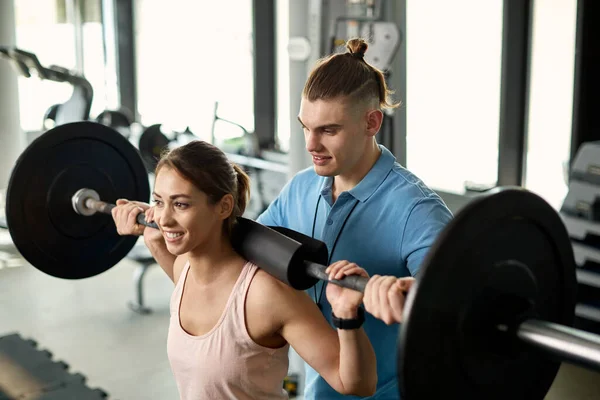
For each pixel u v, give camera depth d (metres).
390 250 1.51
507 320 0.99
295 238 1.33
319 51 3.14
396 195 1.51
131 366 3.53
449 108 4.43
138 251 4.29
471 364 1.01
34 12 7.11
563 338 0.95
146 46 6.92
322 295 1.61
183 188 1.28
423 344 0.93
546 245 1.07
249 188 1.43
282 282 1.30
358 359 1.16
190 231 1.30
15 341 3.34
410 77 4.59
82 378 2.99
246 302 1.32
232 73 5.89
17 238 1.86
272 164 4.82
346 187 1.58
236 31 5.77
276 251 1.26
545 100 4.00
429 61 4.48
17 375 3.00
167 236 1.32
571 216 3.46
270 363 1.36
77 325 4.04
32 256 1.90
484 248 0.97
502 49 4.02
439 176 4.54
